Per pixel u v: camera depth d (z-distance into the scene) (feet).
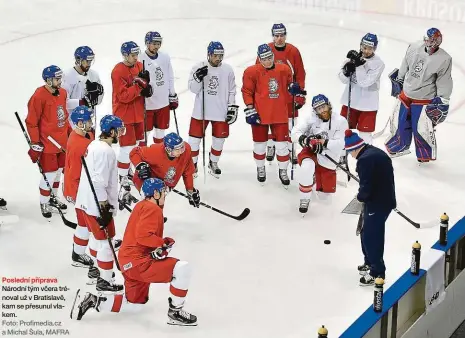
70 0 140.87
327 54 104.73
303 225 59.11
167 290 50.65
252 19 124.88
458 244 53.98
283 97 63.41
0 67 101.30
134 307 47.75
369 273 50.16
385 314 45.88
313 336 45.73
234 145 75.46
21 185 66.49
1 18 128.06
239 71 97.86
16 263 53.93
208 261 53.88
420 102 68.49
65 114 58.39
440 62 66.54
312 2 134.82
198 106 65.31
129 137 63.82
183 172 55.57
